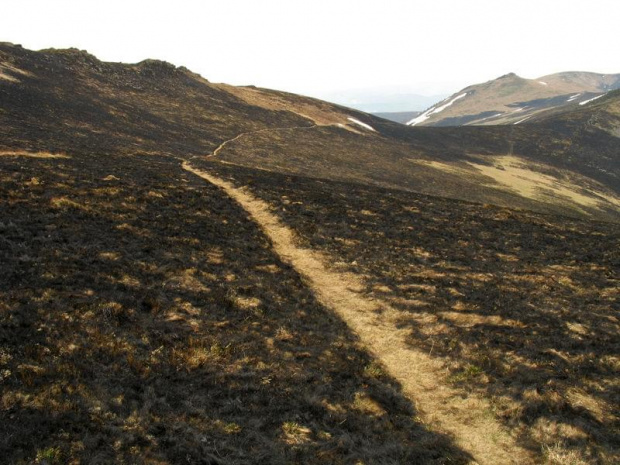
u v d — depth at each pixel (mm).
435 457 10344
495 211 42250
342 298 19656
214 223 26391
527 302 19922
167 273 18031
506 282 22484
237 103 121188
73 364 10984
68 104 69375
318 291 20062
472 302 19594
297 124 119625
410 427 11453
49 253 16969
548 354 15062
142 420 9648
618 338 16438
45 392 9688
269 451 9547
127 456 8508
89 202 24516
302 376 12945
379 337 16516
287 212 31094
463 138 161125
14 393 9406
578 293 21469
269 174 47156
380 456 9992
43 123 53812
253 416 10773
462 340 16109
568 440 10906
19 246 16984
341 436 10516
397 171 87812
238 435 9938
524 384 13359
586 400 12570
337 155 91250
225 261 20906
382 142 125438
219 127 91812
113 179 31141
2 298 13070
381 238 28172
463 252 27172
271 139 92000
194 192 32188
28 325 12117
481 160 131250
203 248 21891
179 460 8711
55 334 12016
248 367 12820
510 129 179750
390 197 43438
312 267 22781
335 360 14352
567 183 123688
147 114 83562
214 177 41062
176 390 11148
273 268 21453
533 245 30297
